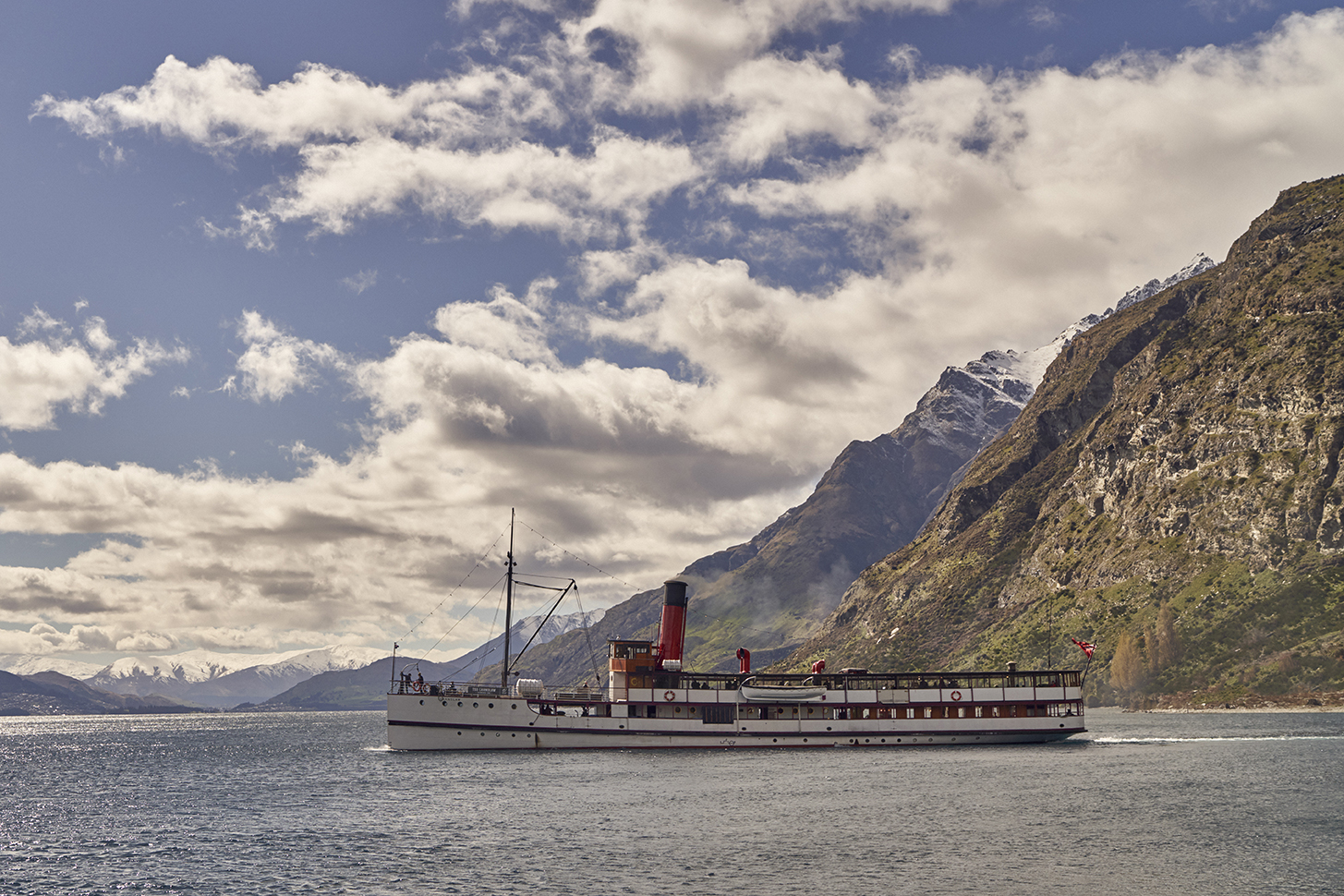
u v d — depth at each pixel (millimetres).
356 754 193375
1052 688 148625
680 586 144500
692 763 128750
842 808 93312
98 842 88750
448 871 71562
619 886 66375
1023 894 63125
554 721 137625
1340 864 68938
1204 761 127938
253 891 68000
